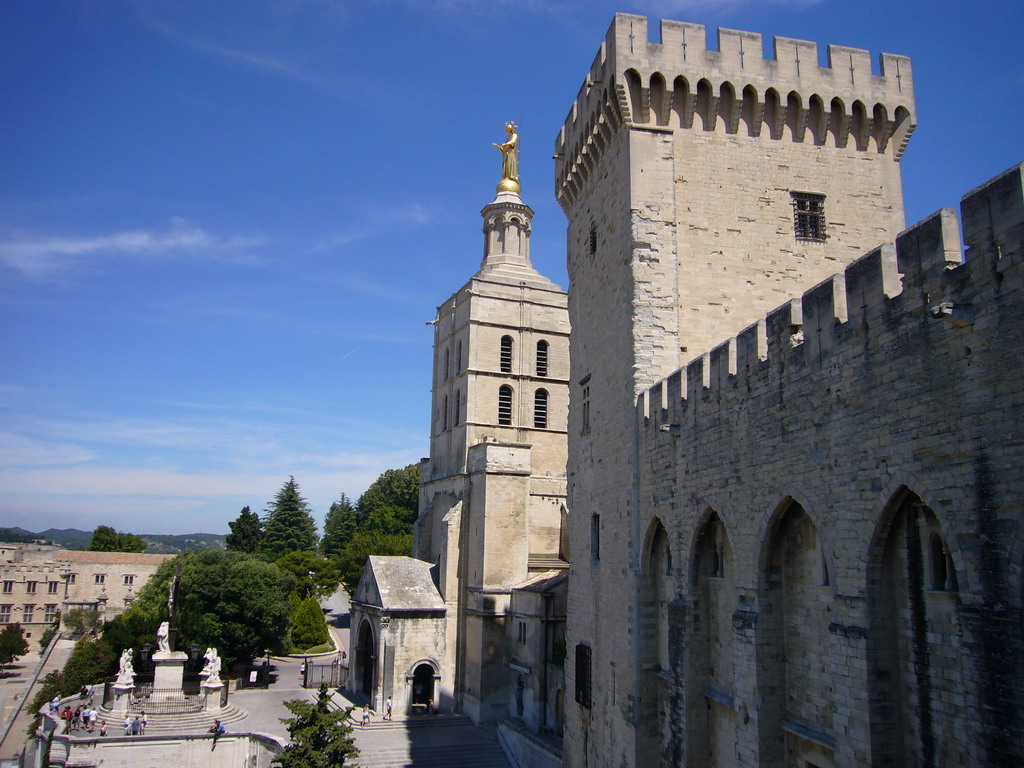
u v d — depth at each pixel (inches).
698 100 1331.2
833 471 727.1
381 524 5017.2
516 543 2529.5
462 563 2630.4
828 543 728.3
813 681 783.7
